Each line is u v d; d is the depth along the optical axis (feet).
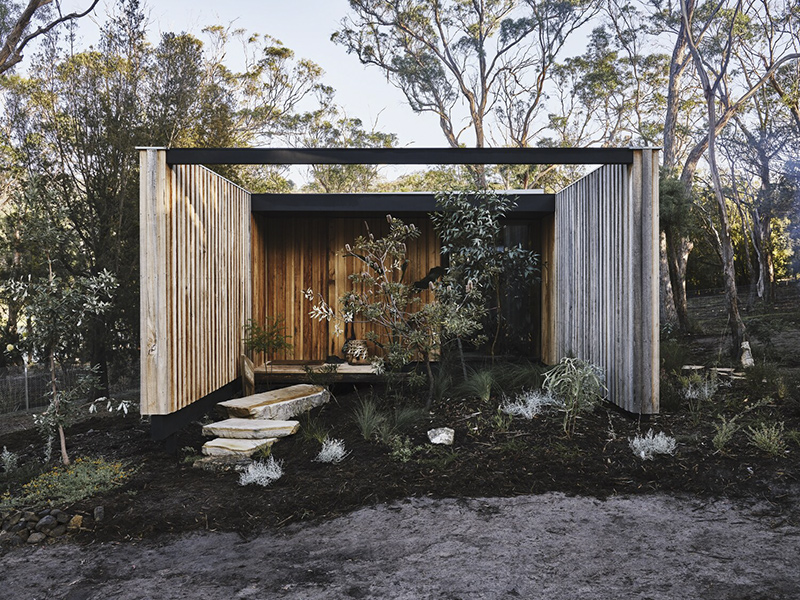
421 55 65.16
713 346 31.73
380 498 13.35
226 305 21.90
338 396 23.61
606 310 19.34
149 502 13.61
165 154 16.60
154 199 16.35
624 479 13.91
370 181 75.31
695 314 49.52
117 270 34.50
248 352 24.21
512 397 20.03
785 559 10.15
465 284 23.29
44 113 39.29
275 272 27.63
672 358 25.72
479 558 10.53
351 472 14.70
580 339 21.93
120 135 36.63
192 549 11.43
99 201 35.65
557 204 24.94
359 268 27.48
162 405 16.48
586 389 17.46
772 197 50.24
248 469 14.87
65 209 17.22
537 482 13.83
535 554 10.62
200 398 19.29
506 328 27.48
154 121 39.40
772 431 15.12
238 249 23.34
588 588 9.39
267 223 27.61
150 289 16.40
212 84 49.83
